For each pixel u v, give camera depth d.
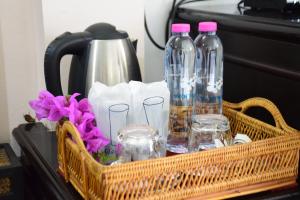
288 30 0.76
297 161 0.72
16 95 1.08
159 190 0.61
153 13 1.13
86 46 0.83
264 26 0.82
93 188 0.61
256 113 0.89
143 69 1.11
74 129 0.63
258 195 0.69
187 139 0.81
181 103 0.81
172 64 0.82
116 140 0.73
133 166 0.58
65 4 0.97
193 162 0.62
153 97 0.76
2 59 1.04
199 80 0.85
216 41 0.85
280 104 0.82
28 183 0.92
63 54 0.81
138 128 0.69
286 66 0.79
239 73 0.93
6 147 1.04
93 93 0.73
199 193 0.64
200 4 1.16
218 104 0.85
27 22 1.04
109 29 0.87
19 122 1.10
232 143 0.74
